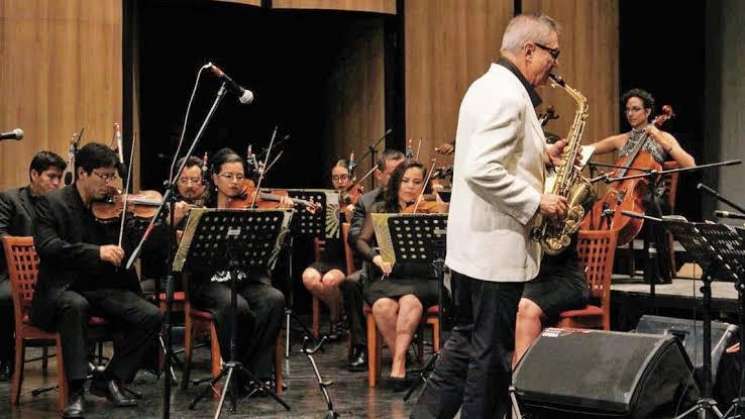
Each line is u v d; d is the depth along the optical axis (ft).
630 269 24.09
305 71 32.60
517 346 17.51
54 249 17.22
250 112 32.55
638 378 13.53
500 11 29.50
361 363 21.06
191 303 18.85
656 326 16.79
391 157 22.58
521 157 12.13
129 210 18.20
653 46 33.27
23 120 24.48
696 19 32.48
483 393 12.14
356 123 30.76
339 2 27.96
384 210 20.24
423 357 22.21
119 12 25.38
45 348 21.13
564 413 13.91
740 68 30.04
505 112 11.84
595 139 30.27
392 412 17.28
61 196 17.72
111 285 18.04
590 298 19.49
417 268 19.69
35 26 24.58
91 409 17.48
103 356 21.99
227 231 16.55
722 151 30.58
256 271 19.01
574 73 29.99
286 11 28.81
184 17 31.63
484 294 12.11
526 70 12.34
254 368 18.45
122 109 25.52
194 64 31.96
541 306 17.61
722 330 16.21
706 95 31.24
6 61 24.36
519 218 11.85
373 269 20.34
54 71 24.75
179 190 21.13
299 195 22.91
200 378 20.26
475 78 29.35
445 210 20.12
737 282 13.93
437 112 29.12
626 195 21.79
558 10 29.89
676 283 22.66
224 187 19.77
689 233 13.82
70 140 24.86
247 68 32.45
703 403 13.83
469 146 12.03
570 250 18.17
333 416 16.46
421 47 28.99
